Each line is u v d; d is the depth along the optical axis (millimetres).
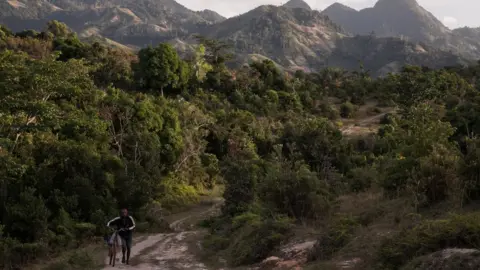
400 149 14789
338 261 8469
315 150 37812
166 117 41438
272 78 80812
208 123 48875
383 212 10992
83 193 22328
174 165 40094
